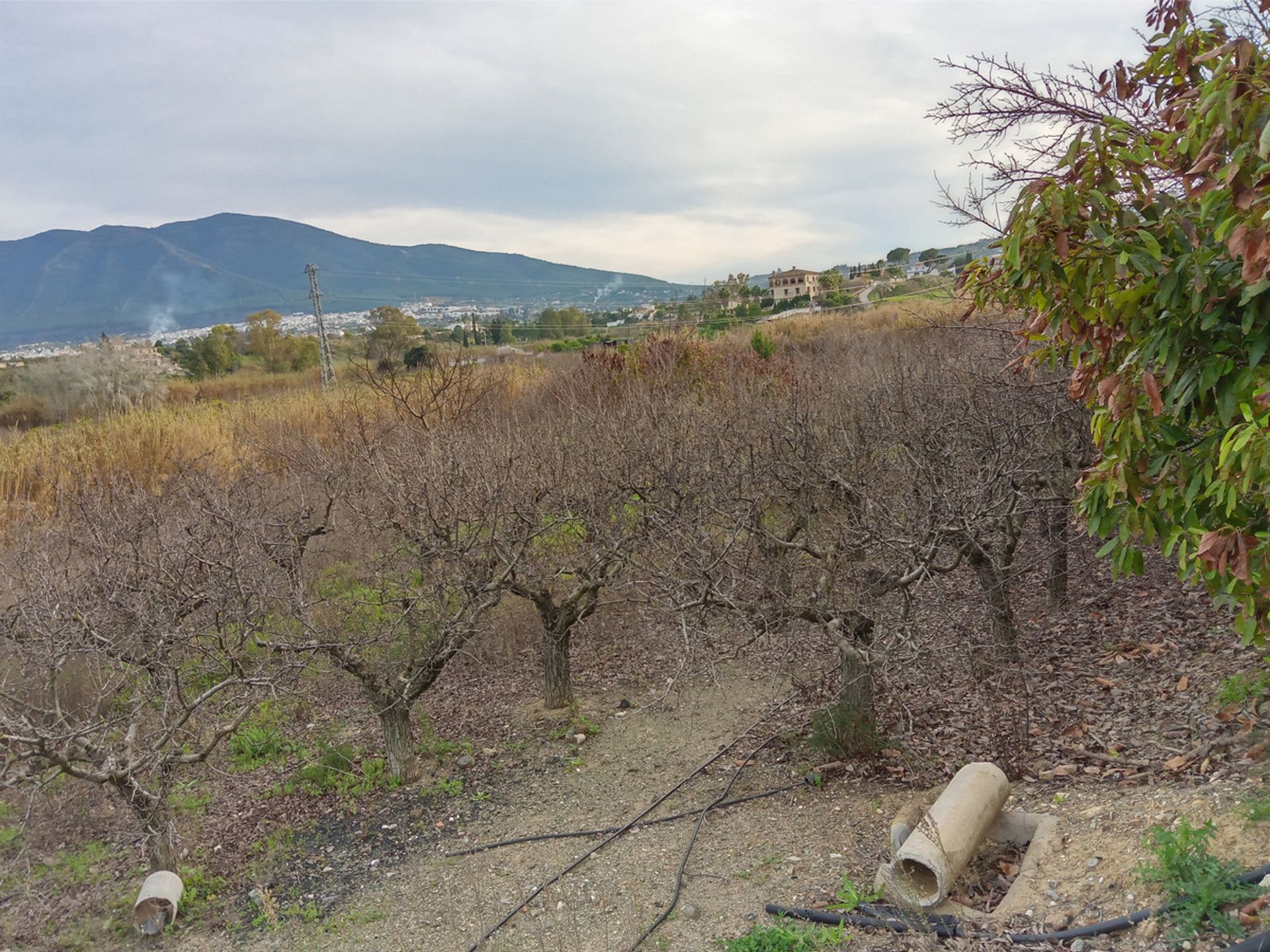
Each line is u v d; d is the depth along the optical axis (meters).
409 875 5.32
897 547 5.50
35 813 6.07
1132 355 3.10
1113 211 3.03
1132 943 3.26
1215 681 5.49
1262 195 2.42
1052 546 7.59
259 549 7.07
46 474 12.41
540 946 4.38
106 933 4.91
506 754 6.90
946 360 8.92
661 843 5.34
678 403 9.72
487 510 6.75
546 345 31.75
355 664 6.26
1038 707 6.09
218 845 5.86
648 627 8.84
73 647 5.47
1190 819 3.81
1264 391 2.52
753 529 6.09
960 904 4.05
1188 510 3.18
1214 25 3.27
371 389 16.25
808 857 4.86
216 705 7.25
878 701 6.73
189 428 15.10
